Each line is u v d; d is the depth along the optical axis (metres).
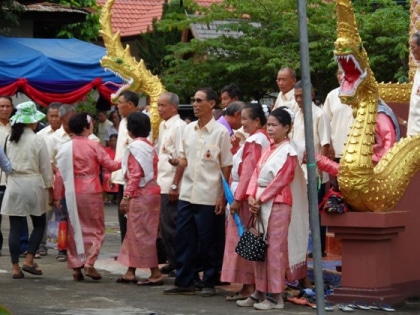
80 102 27.44
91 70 22.11
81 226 13.18
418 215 11.84
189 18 24.22
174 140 13.16
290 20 22.59
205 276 12.05
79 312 11.00
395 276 11.52
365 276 11.27
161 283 12.94
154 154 12.84
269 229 10.95
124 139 14.08
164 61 26.72
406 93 13.73
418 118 12.06
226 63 23.38
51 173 13.79
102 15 16.41
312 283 12.55
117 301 11.73
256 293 11.32
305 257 11.33
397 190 11.49
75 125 13.24
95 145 13.22
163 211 13.22
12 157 13.48
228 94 13.98
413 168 11.73
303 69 7.01
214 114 13.94
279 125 10.94
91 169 13.19
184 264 12.07
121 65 15.88
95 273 13.24
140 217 12.74
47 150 13.76
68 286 12.86
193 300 11.77
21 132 13.53
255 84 23.84
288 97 13.34
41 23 29.70
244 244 10.95
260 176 10.98
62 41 23.39
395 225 11.34
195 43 23.67
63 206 13.42
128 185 12.72
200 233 11.91
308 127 7.06
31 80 21.28
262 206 10.96
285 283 11.64
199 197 11.87
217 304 11.50
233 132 13.09
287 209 11.01
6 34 26.34
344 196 11.38
